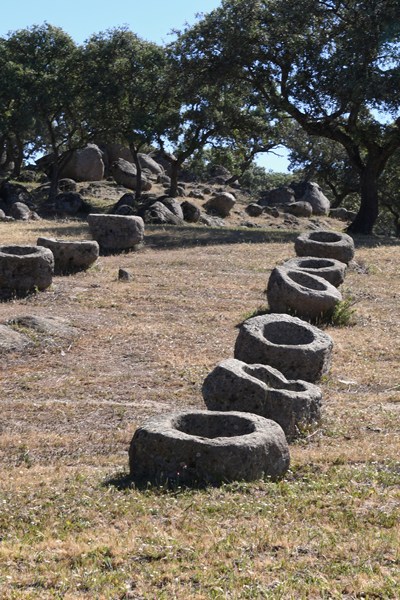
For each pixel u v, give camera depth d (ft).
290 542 23.52
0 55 167.43
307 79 123.65
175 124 159.84
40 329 56.39
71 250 79.77
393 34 113.70
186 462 29.40
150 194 172.55
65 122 182.09
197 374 49.42
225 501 27.25
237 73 128.36
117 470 32.14
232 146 166.91
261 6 125.29
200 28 126.41
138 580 21.39
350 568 21.77
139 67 160.86
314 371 47.03
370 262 89.40
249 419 31.45
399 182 179.73
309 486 28.99
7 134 171.73
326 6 123.85
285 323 49.55
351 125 124.88
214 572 21.71
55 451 36.37
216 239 106.83
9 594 20.57
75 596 20.48
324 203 185.98
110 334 57.93
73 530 25.11
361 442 35.91
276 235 113.09
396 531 24.35
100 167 187.93
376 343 57.62
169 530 24.90
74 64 165.27
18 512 26.76
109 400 44.78
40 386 47.01
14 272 69.15
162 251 96.27
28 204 152.56
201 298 70.64
